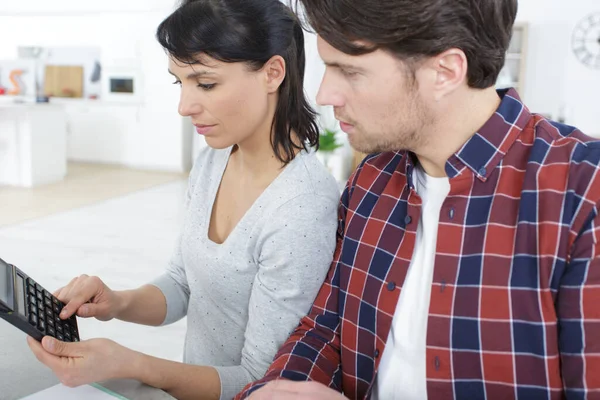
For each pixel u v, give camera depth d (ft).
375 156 3.03
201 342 3.53
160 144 24.13
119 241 13.20
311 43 18.69
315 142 3.28
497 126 2.39
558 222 2.18
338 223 3.17
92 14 24.03
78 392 2.49
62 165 20.95
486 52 2.15
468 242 2.39
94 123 24.86
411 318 2.64
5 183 19.72
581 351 2.09
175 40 2.73
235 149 3.39
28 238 13.12
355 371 2.88
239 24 2.73
